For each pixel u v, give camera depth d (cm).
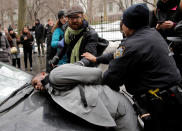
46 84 183
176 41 205
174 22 242
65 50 267
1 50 500
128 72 171
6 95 198
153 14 276
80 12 227
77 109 152
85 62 205
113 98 168
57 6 2367
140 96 173
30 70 661
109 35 1220
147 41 163
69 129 148
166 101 164
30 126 149
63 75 161
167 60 166
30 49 652
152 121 167
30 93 201
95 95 159
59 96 163
